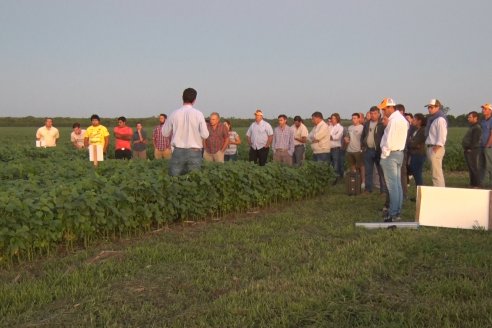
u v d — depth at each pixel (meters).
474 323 4.52
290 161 14.89
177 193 8.88
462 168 21.20
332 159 15.45
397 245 7.29
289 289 5.47
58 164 11.38
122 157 16.97
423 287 5.44
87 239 7.53
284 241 7.65
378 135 12.09
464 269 6.05
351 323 4.64
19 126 93.44
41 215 6.54
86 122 93.62
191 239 7.89
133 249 7.11
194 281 5.80
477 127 14.43
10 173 10.48
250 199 10.50
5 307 5.03
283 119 14.79
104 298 5.27
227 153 17.28
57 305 5.12
